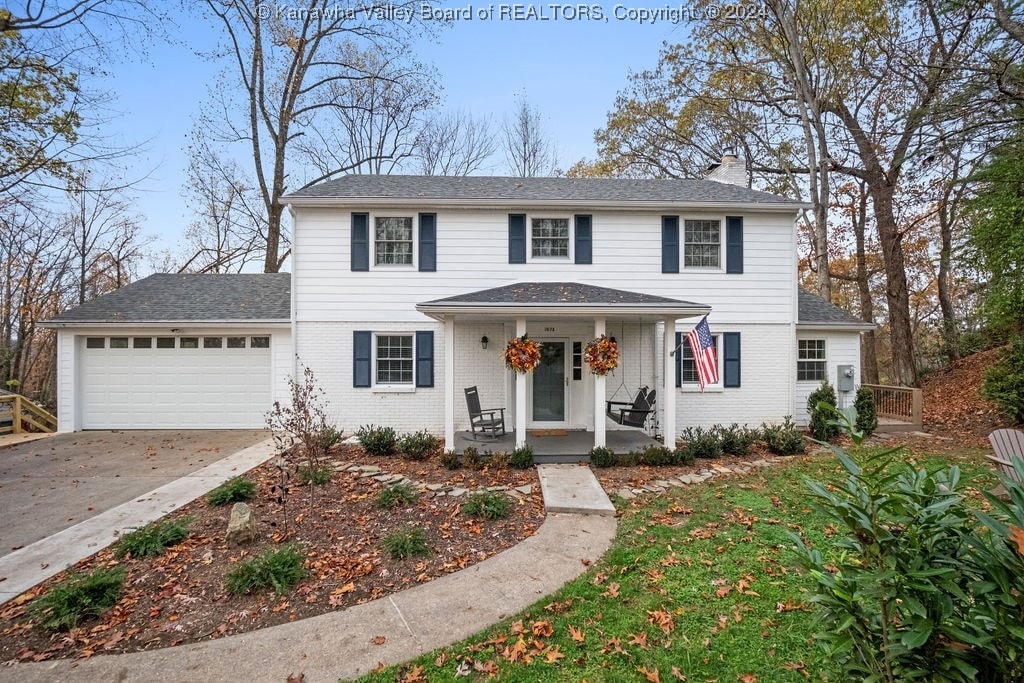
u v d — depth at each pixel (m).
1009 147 10.62
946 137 11.60
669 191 12.67
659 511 6.29
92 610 3.94
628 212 11.73
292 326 11.38
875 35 15.57
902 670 1.95
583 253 11.65
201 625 3.85
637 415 9.74
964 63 11.50
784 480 7.59
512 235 11.59
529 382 11.60
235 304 12.66
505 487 7.30
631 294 9.98
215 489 6.98
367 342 11.49
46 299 18.52
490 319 10.91
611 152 24.17
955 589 1.81
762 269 11.88
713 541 5.28
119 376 12.14
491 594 4.27
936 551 1.95
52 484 7.61
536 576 4.59
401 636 3.66
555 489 7.05
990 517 1.90
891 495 1.98
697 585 4.32
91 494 7.11
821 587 2.29
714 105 20.34
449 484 7.42
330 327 11.48
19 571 4.74
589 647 3.47
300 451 9.52
